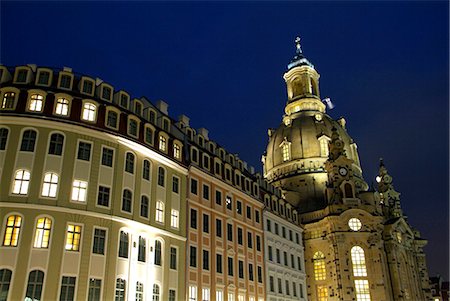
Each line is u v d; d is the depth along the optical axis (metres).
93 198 36.03
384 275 74.81
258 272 56.00
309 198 88.00
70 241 33.78
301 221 81.69
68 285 32.44
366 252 76.12
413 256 91.56
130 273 36.69
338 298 72.12
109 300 34.22
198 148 51.25
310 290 75.19
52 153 35.47
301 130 99.94
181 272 42.50
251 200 59.16
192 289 43.31
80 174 36.06
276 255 62.25
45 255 32.28
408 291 81.06
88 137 37.62
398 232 84.31
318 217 81.00
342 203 80.81
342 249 75.44
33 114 35.75
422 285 90.25
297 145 97.88
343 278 73.12
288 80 119.06
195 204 47.22
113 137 38.88
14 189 33.47
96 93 41.34
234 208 54.69
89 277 33.62
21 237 32.06
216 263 48.12
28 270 31.41
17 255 31.53
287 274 63.78
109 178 37.72
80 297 32.56
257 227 59.12
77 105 37.94
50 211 33.62
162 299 39.25
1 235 31.81
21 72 38.91
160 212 42.12
